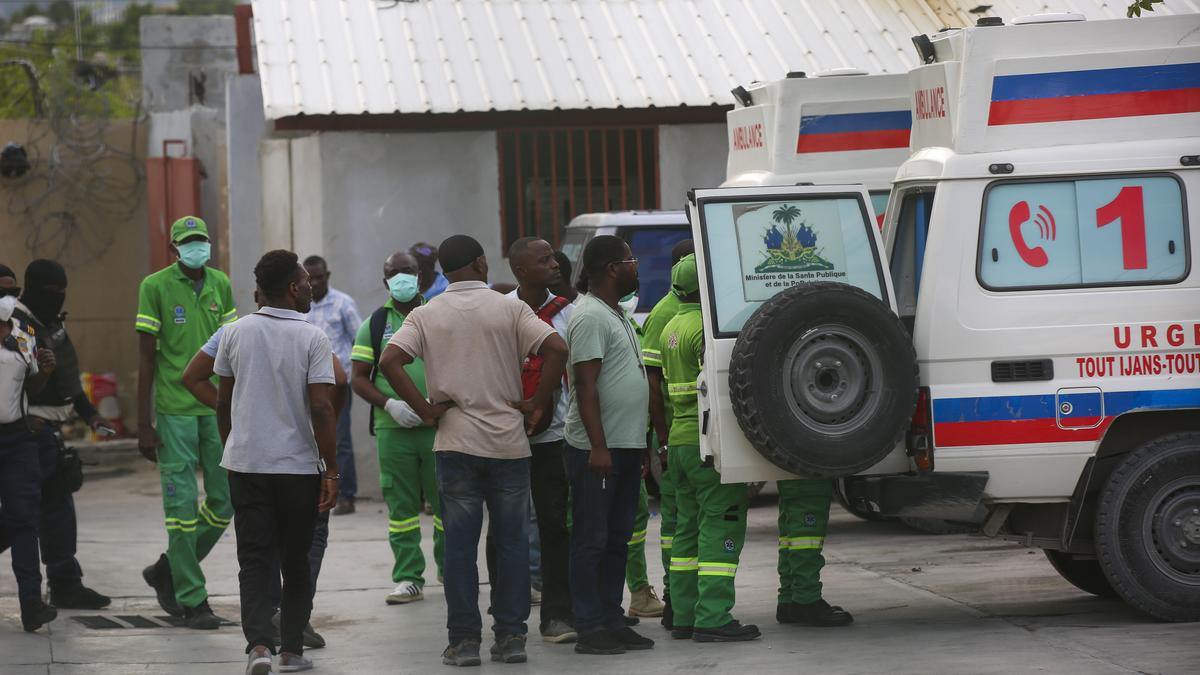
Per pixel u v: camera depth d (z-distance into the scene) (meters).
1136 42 15.49
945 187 15.21
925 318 15.12
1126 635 14.63
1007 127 15.34
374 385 18.41
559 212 29.89
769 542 21.92
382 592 19.09
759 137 22.45
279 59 29.80
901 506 15.02
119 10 67.75
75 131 38.41
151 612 17.86
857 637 14.97
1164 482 15.19
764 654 14.30
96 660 14.84
